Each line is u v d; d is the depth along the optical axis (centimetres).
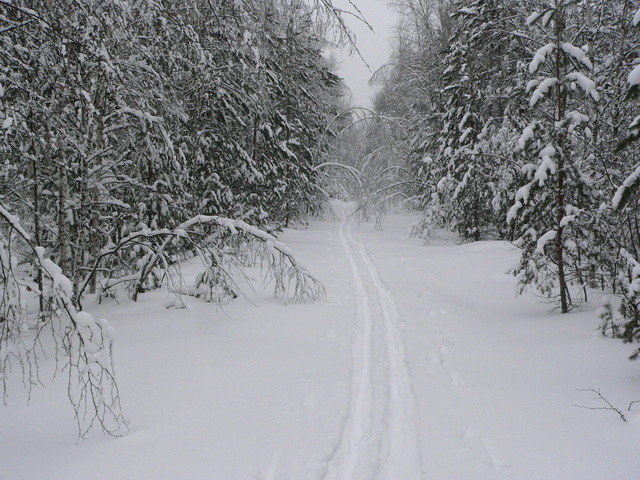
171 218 1099
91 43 641
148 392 509
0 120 567
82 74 702
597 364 542
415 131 2578
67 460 374
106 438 412
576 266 787
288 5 641
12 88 646
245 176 1520
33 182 835
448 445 390
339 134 2623
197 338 696
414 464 374
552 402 459
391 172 2450
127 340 691
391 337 700
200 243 813
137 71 771
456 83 1772
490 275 1148
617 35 1071
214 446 392
